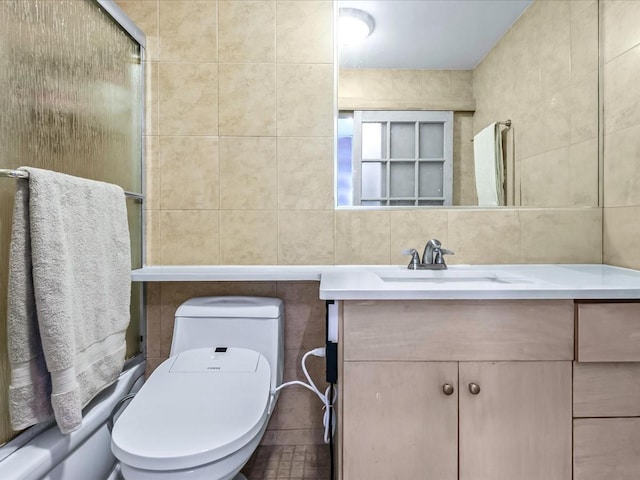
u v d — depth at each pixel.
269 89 1.39
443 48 1.39
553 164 1.40
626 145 1.26
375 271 1.25
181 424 0.84
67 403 0.79
